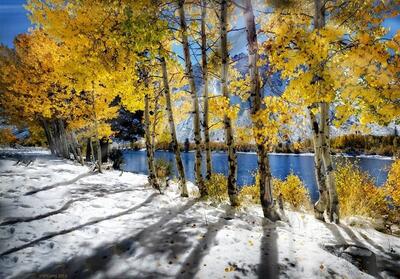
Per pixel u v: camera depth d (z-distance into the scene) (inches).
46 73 722.8
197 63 422.0
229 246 218.1
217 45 437.1
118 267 178.9
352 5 295.4
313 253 214.2
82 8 313.3
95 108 666.8
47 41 698.2
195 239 227.5
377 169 1270.9
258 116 271.0
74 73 331.6
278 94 285.9
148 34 273.3
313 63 217.2
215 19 445.1
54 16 330.3
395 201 458.3
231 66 424.2
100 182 479.5
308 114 325.7
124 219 270.7
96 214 280.1
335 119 244.5
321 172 338.6
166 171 760.3
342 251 224.8
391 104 213.6
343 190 454.9
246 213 325.1
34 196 329.7
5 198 311.1
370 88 212.8
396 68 204.1
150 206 326.0
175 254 199.9
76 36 315.9
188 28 390.6
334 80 217.8
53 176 491.5
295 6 310.3
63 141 1151.6
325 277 180.7
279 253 210.5
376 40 214.5
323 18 303.9
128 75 339.6
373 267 212.5
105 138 903.1
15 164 645.9
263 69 297.6
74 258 187.2
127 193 391.5
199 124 389.7
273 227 281.0
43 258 184.4
